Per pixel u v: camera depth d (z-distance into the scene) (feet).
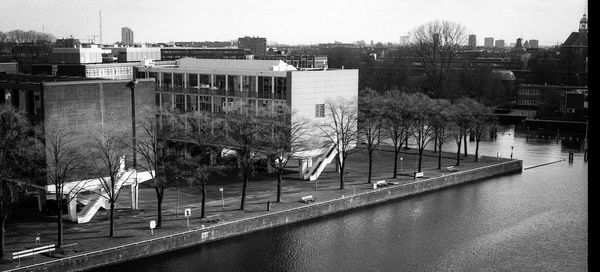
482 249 242.37
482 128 427.74
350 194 297.94
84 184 239.09
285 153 316.19
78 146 250.37
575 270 221.05
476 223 278.46
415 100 448.65
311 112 351.05
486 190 347.56
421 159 382.42
